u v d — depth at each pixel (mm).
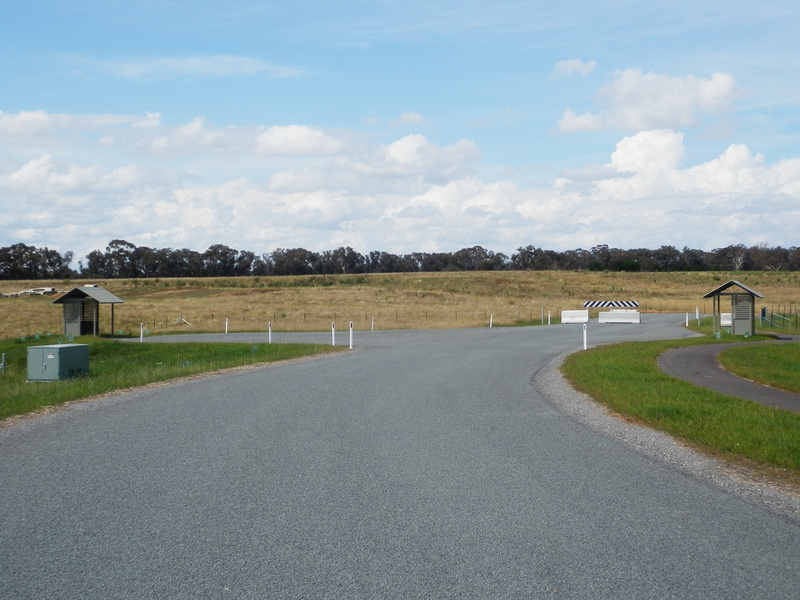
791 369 21812
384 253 199250
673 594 4723
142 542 5664
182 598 4617
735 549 5586
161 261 163250
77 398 14234
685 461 8805
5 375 25719
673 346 29344
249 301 77562
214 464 8336
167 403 13406
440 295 94250
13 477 7715
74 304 39000
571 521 6258
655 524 6207
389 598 4637
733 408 12828
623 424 11500
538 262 184500
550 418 11922
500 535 5867
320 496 6996
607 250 180875
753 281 121562
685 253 174500
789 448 9344
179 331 44656
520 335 37375
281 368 20469
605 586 4840
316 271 186375
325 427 10789
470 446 9484
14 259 149500
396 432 10430
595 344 30656
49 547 5547
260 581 4895
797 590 4797
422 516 6367
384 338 35469
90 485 7383
